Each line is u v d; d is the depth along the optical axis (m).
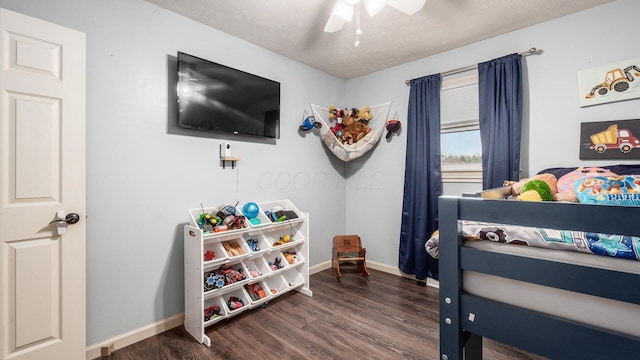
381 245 3.16
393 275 2.99
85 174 1.54
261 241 2.30
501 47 2.33
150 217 1.88
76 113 1.50
